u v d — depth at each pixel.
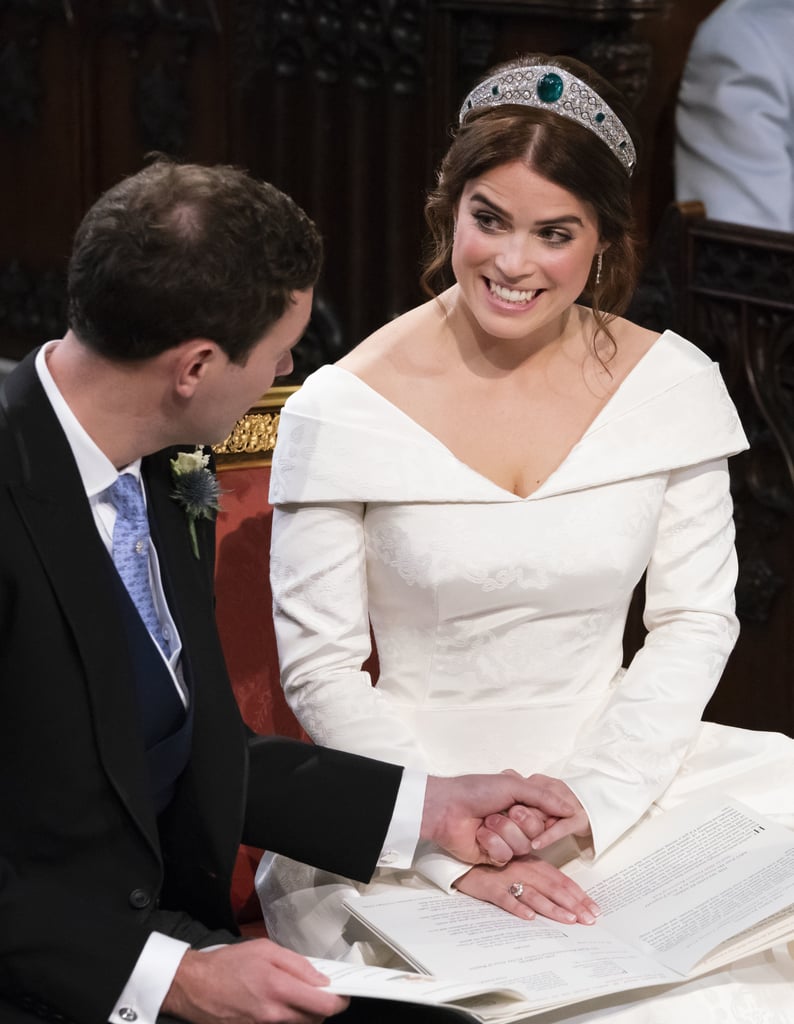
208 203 5.30
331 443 6.89
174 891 6.21
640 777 6.65
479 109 6.76
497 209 6.62
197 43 14.60
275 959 5.25
